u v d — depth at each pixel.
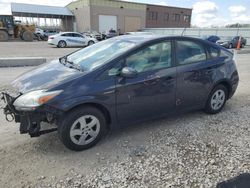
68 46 23.53
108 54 3.82
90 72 3.41
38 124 3.25
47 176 2.93
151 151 3.51
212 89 4.70
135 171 3.05
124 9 52.66
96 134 3.58
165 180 2.90
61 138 3.34
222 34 33.72
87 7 49.16
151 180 2.89
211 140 3.86
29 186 2.76
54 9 53.56
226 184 2.84
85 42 24.38
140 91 3.73
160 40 4.02
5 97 3.51
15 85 3.62
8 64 9.93
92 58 3.92
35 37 35.59
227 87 4.99
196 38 4.50
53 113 3.17
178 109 4.32
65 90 3.22
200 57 4.48
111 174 2.99
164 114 4.19
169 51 4.09
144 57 3.82
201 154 3.45
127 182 2.85
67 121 3.29
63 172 3.02
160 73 3.91
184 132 4.12
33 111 3.12
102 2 49.66
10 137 3.82
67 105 3.20
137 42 3.91
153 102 3.93
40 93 3.15
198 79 4.38
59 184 2.80
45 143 3.67
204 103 4.69
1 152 3.40
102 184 2.81
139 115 3.89
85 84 3.33
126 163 3.22
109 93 3.47
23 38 31.66
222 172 3.06
